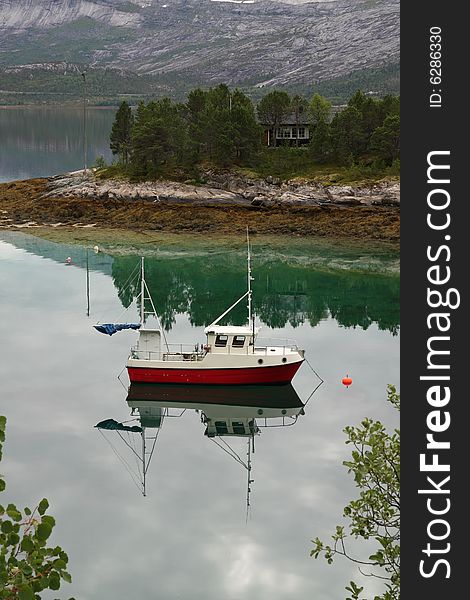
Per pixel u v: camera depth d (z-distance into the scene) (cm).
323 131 14325
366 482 2103
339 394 5866
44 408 5538
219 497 4369
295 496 4391
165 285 9250
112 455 4859
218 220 12612
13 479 4516
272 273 9900
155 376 6041
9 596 1277
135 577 3634
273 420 5469
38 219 13050
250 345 6078
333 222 12356
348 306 8381
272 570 3712
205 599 3494
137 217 12838
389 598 2058
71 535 3959
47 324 7500
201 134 14525
